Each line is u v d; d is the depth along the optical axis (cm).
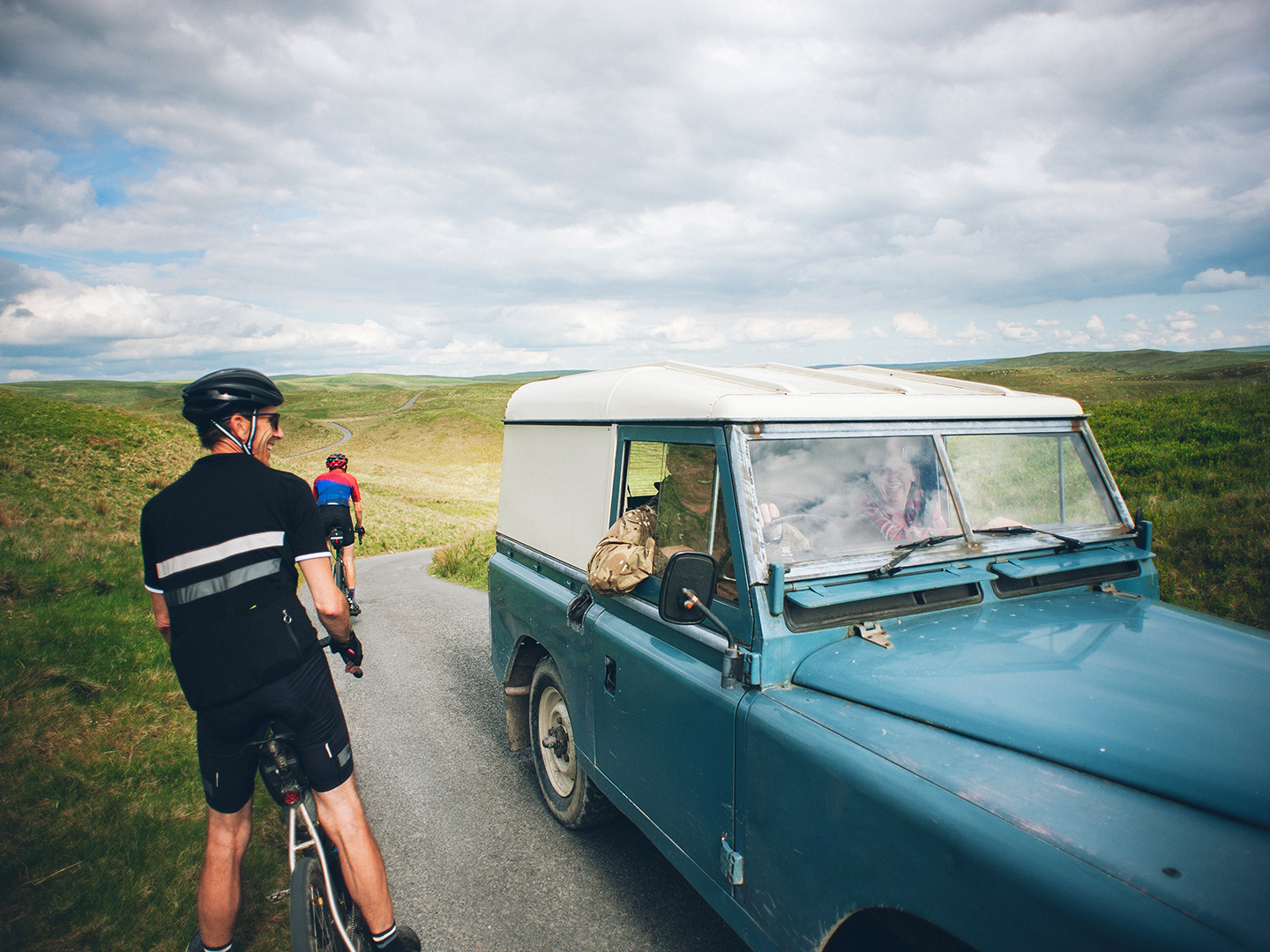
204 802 404
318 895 234
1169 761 154
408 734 536
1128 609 246
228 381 227
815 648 219
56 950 283
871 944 193
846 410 247
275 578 225
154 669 588
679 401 262
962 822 151
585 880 351
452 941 306
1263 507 793
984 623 230
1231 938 113
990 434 281
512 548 448
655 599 274
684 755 246
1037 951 133
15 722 451
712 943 304
